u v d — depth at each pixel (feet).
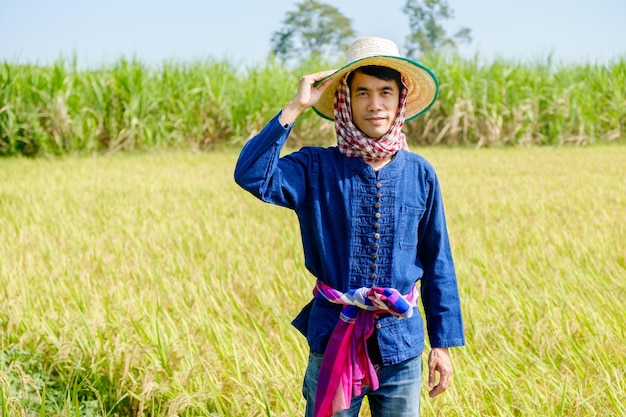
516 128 62.85
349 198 9.58
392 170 9.66
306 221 9.80
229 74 63.82
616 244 23.21
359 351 9.41
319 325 9.64
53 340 15.25
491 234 25.11
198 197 34.19
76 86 57.47
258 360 14.69
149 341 15.08
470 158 51.67
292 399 13.24
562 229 25.48
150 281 19.97
